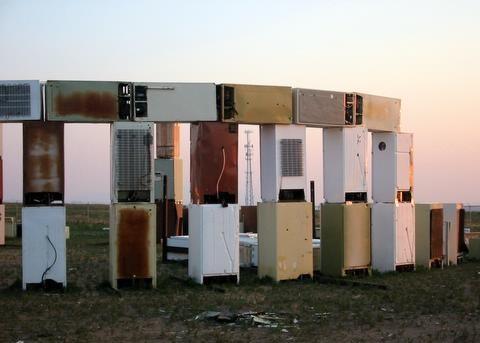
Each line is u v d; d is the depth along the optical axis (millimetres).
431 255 20359
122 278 15750
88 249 27125
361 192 18703
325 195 18750
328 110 17938
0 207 30516
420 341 10547
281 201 17359
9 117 15312
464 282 17203
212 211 16625
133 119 16016
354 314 12758
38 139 15516
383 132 19562
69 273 19188
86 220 48750
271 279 17125
